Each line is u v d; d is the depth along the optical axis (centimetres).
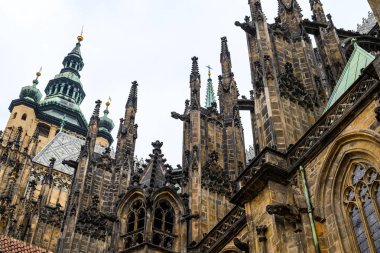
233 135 7150
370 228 3500
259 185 4244
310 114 5094
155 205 5709
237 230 4788
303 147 4284
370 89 3703
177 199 5856
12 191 10981
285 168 4288
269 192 4119
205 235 5406
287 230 3884
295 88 5175
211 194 6184
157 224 5631
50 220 9388
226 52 8394
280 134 4628
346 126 3878
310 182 4016
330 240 3706
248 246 4312
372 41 6412
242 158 6906
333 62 5944
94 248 6762
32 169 12475
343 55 5944
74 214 6919
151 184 5900
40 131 17525
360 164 3731
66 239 6669
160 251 5381
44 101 18888
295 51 5828
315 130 4228
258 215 4184
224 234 4944
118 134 8038
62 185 12556
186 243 5538
